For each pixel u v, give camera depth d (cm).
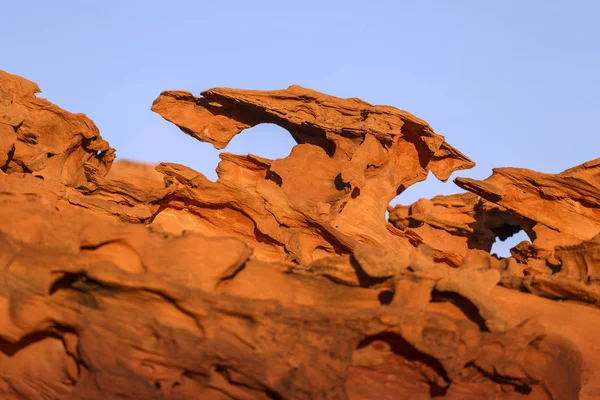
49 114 9019
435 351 6300
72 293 5888
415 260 6506
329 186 9812
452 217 11281
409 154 10512
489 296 7038
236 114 10400
